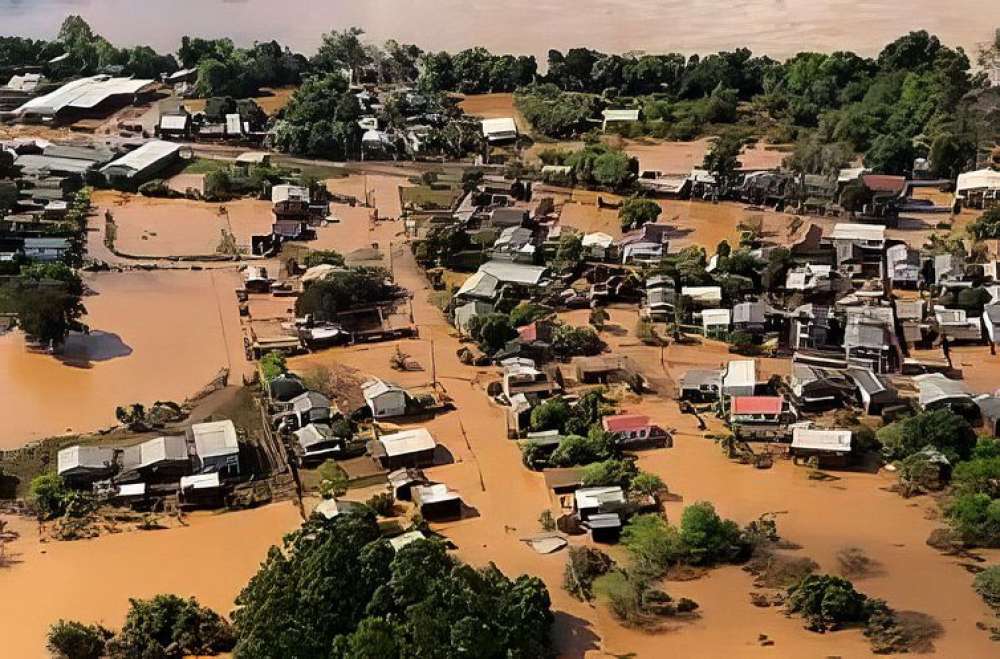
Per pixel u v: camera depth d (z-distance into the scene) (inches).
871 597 1999.3
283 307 3358.8
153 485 2439.7
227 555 2197.3
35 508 2359.7
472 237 3796.8
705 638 1905.8
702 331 3161.9
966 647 1860.2
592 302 3344.0
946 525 2236.7
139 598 2053.4
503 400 2805.1
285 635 1764.3
